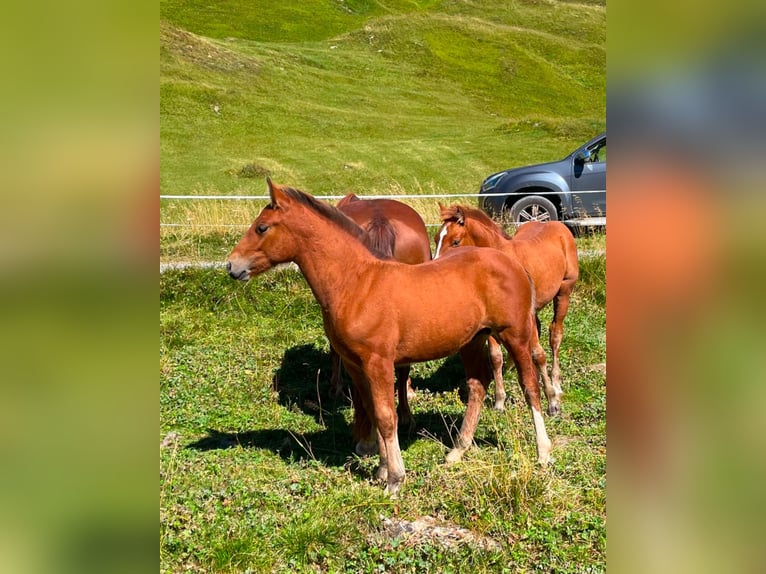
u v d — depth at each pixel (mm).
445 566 3838
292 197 4578
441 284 4637
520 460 4727
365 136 23656
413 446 5453
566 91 35000
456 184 16922
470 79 35344
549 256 6465
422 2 53281
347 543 4051
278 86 30031
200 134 22016
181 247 10180
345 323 4527
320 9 48344
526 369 4941
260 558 3914
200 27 42281
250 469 4965
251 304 8773
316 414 6227
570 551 3910
